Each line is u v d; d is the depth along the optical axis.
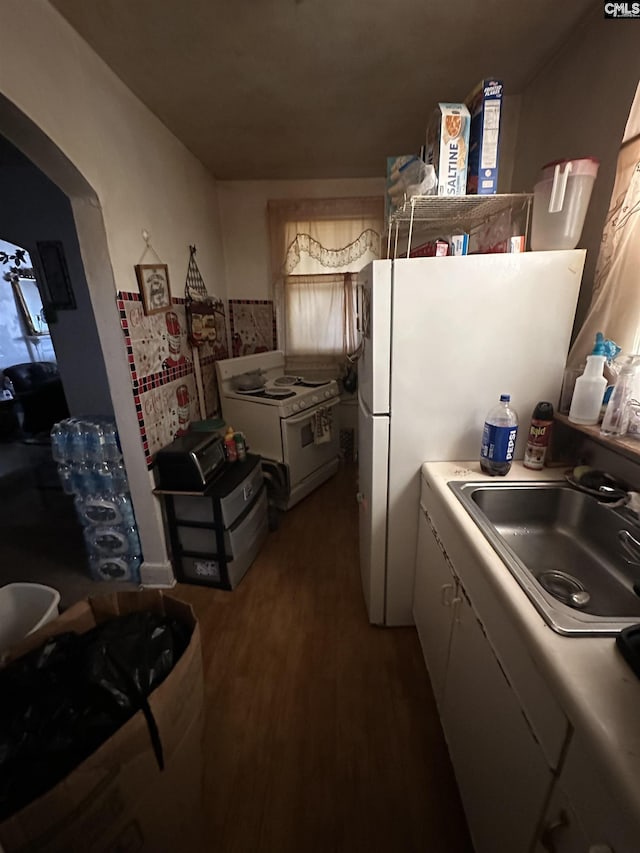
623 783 0.43
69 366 2.57
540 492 1.18
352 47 1.48
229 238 3.05
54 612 1.26
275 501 2.66
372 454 1.42
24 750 0.71
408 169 1.41
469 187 1.33
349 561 2.14
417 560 1.51
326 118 2.02
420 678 1.45
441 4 1.28
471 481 1.22
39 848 0.62
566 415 1.29
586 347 1.26
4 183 2.23
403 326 1.27
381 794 1.10
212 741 1.25
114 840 0.72
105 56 1.49
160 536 1.93
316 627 1.69
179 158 2.24
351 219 2.94
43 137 1.22
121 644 0.90
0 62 1.04
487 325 1.26
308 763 1.19
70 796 0.63
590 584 1.02
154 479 1.88
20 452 4.14
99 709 0.79
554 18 1.36
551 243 1.23
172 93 1.75
